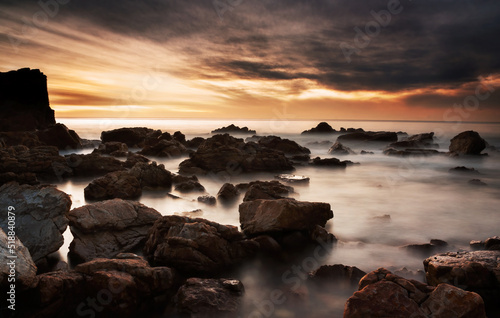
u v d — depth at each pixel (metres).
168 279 6.78
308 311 6.24
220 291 6.54
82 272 6.46
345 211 14.37
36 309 5.70
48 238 8.36
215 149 26.84
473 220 12.91
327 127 84.81
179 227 8.76
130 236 9.70
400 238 10.76
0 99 51.78
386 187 20.48
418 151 39.12
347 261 8.70
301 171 27.58
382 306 5.32
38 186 9.84
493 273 6.34
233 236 8.86
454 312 5.18
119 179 16.64
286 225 9.95
